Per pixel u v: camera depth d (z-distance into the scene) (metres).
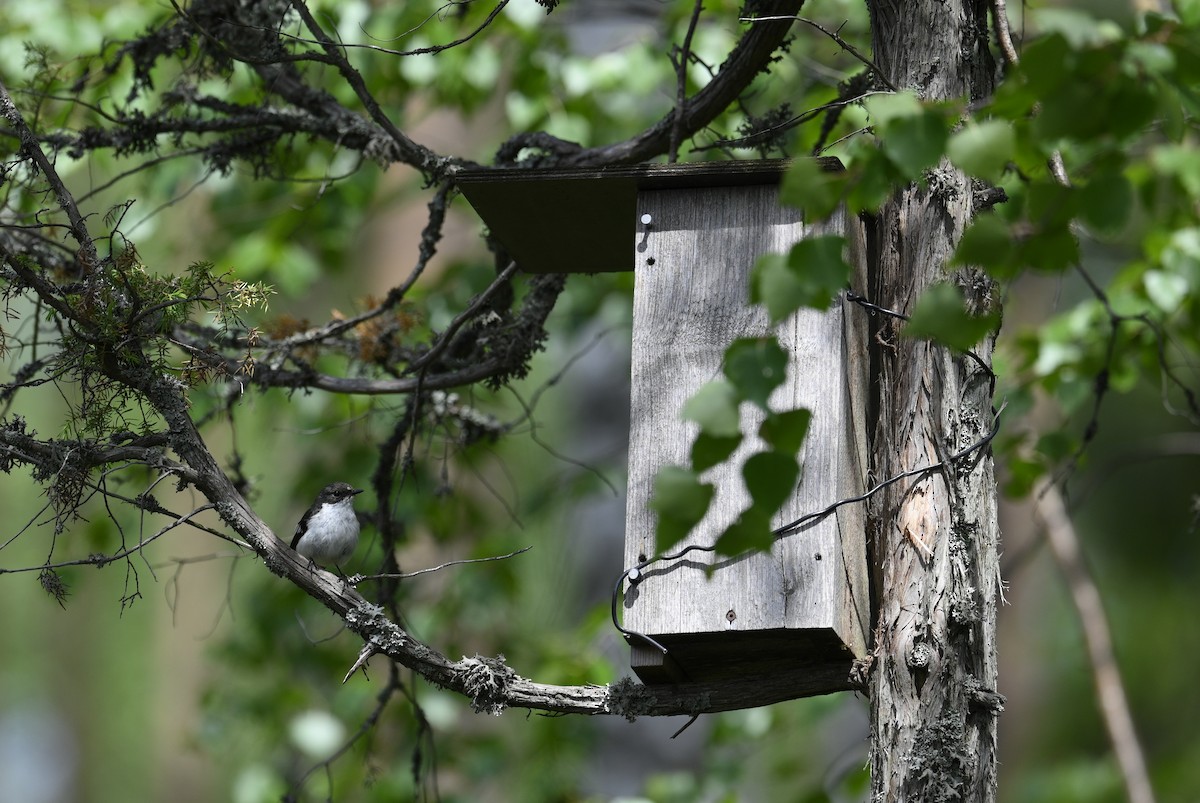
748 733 15.01
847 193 5.83
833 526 7.68
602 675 15.70
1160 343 10.57
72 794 31.58
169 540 27.73
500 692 8.02
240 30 11.30
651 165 8.58
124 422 8.16
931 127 5.66
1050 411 22.12
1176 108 5.50
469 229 21.53
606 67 15.60
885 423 8.09
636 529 8.02
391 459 11.46
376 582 11.37
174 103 11.39
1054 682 23.11
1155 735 24.20
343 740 16.11
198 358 8.36
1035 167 6.38
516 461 21.75
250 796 15.56
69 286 8.24
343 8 13.69
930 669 7.45
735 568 7.75
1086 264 20.08
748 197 8.52
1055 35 5.41
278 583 17.34
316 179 11.38
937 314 5.75
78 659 32.56
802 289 5.70
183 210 17.45
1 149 11.70
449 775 17.41
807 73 13.93
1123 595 25.47
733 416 5.68
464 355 11.21
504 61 16.47
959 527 7.66
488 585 16.53
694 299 8.40
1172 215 5.98
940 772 7.28
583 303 17.81
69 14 14.22
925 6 8.28
